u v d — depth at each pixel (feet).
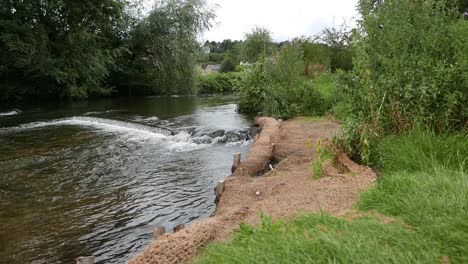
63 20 84.02
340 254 8.37
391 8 19.61
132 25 101.50
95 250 15.44
